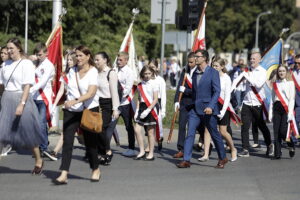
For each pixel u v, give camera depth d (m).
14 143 13.66
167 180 13.66
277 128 17.52
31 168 14.84
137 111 16.83
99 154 15.71
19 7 48.31
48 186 12.67
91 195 11.87
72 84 13.10
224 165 15.90
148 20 63.62
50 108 16.42
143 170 15.02
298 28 104.62
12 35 48.66
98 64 15.80
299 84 20.55
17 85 13.66
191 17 21.55
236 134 23.80
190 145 15.55
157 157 17.34
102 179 13.59
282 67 17.53
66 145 12.88
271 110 17.72
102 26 56.84
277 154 17.45
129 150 17.45
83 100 12.73
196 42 19.45
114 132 19.33
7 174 14.00
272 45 22.12
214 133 15.48
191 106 15.55
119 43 56.66
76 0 53.16
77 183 13.05
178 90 17.34
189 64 17.09
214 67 16.89
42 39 51.41
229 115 17.25
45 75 15.96
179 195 12.04
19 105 13.34
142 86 16.72
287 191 12.74
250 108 17.92
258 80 17.73
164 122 26.55
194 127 15.50
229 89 16.67
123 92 16.94
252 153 18.66
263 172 15.12
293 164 16.56
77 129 13.80
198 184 13.27
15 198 11.52
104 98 15.76
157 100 16.70
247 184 13.41
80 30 53.28
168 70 67.81
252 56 17.98
